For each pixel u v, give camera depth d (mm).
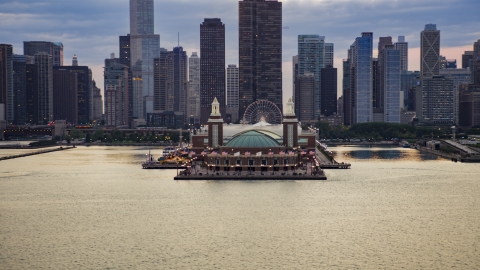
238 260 189875
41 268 183375
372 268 182625
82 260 190375
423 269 181750
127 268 183125
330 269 181875
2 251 199875
